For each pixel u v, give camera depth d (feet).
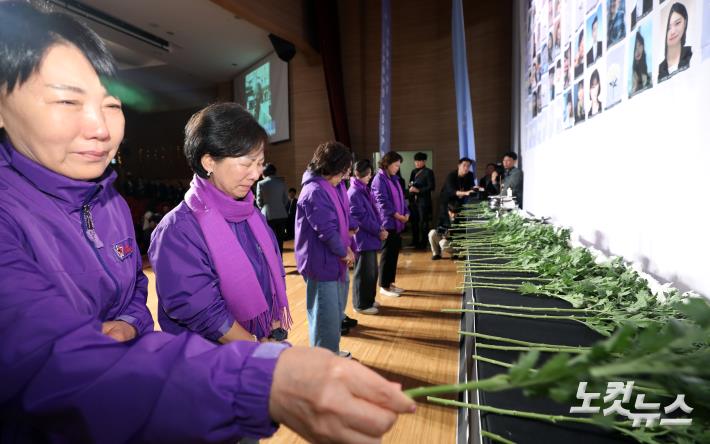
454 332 10.37
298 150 31.58
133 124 45.91
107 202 2.25
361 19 29.45
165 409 1.16
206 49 31.45
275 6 24.72
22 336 1.21
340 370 1.13
